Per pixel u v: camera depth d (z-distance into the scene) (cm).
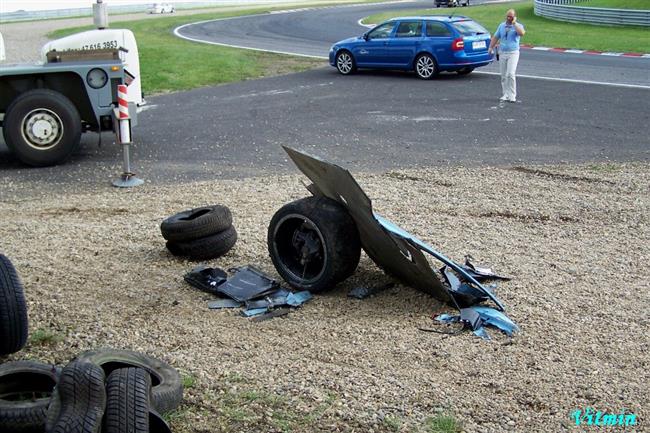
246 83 2195
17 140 1230
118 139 1147
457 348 576
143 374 405
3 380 484
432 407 491
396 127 1532
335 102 1836
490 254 789
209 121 1642
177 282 723
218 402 499
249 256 796
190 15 5484
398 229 660
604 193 1032
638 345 578
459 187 1071
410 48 2183
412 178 1129
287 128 1546
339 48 2319
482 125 1538
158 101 1933
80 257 791
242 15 5303
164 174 1192
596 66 2381
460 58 2131
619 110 1669
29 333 607
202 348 581
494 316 617
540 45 3002
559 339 589
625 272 735
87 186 1125
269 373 538
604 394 507
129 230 889
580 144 1358
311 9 5888
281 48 3069
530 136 1431
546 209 956
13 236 870
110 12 6419
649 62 2467
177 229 769
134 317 640
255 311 650
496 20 3978
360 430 465
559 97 1839
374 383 521
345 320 633
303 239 691
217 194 1052
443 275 696
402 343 586
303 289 688
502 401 499
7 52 2939
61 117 1239
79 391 385
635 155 1269
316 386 518
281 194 1046
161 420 397
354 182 611
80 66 1248
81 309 654
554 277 721
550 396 505
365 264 761
